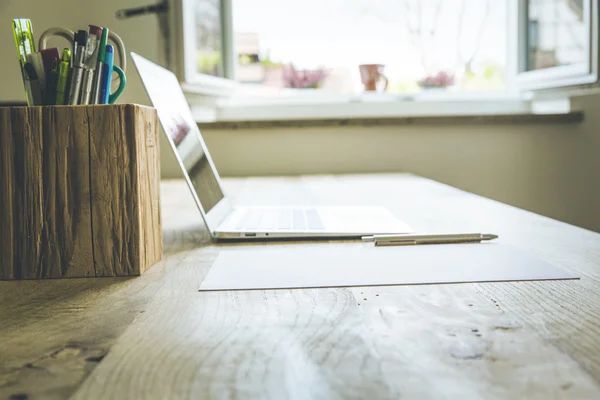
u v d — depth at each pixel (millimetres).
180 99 1204
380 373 425
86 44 817
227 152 2434
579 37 2344
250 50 2674
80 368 445
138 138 768
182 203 1485
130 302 635
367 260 813
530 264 770
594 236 970
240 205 1364
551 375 417
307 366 441
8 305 633
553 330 515
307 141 2443
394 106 2598
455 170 2465
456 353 462
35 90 798
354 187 1748
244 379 419
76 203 760
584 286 666
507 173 2465
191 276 750
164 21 2186
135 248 762
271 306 606
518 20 2605
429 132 2449
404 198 1466
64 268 763
